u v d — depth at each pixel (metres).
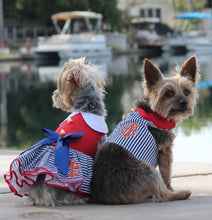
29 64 10.84
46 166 1.60
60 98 1.75
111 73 8.26
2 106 5.14
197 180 1.90
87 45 12.49
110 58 12.16
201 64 9.23
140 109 1.72
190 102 1.75
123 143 1.64
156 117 1.69
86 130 1.67
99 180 1.61
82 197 1.64
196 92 1.78
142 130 1.67
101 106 1.73
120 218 1.47
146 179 1.60
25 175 1.60
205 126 3.45
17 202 1.67
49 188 1.61
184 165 2.10
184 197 1.64
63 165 1.61
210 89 5.86
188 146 2.71
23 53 12.38
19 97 5.82
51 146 1.65
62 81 1.72
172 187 1.79
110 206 1.59
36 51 12.29
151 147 1.66
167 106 1.71
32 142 3.25
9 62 11.51
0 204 1.65
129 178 1.60
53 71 9.05
